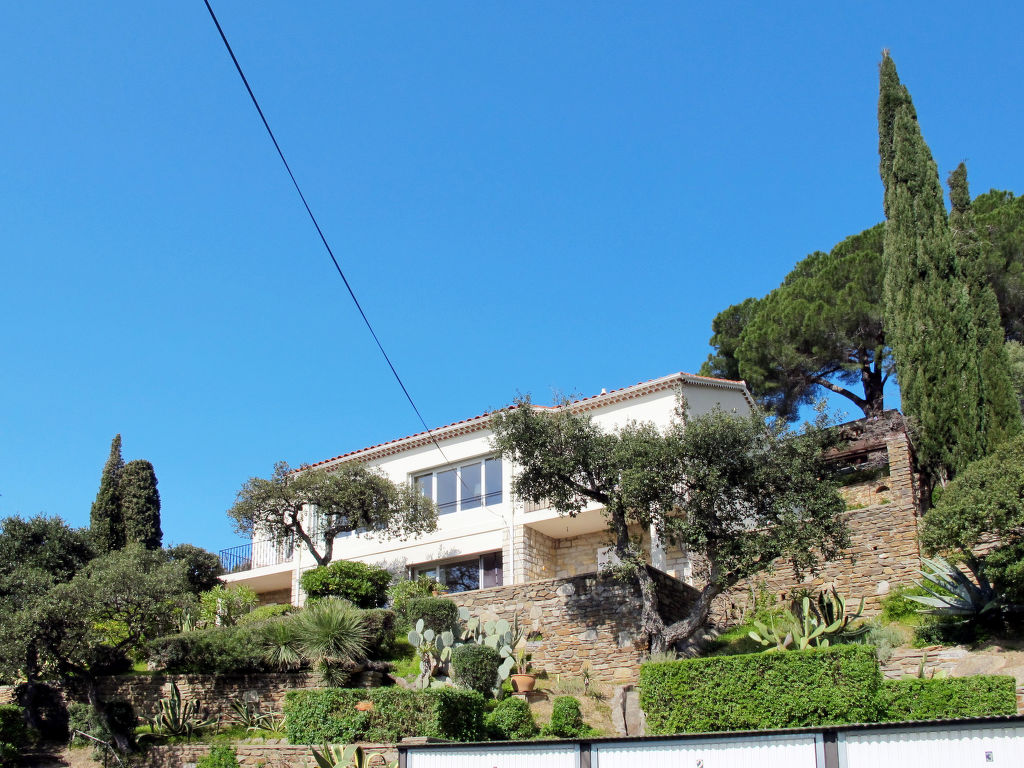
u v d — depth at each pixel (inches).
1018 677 667.4
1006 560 741.3
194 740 836.6
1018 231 1295.5
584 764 553.0
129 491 1488.7
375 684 858.1
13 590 892.6
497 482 1232.8
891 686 649.6
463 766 580.4
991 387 1010.1
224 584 1299.2
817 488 811.4
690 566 1044.5
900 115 1149.7
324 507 1135.0
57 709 904.3
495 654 808.3
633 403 1170.0
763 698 659.4
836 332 1353.3
